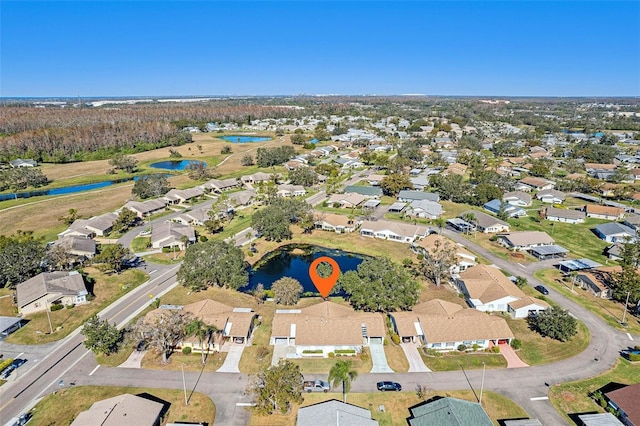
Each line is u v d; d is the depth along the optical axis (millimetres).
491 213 138000
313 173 176125
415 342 67125
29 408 52594
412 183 165375
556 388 56625
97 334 61312
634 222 121562
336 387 56281
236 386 56875
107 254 92375
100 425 45000
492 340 66188
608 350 65375
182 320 65562
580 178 168875
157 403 50500
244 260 100062
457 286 86938
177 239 107062
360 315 70125
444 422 47375
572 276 89125
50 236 115062
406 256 103500
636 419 48750
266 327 71000
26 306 75188
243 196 148500
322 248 110375
